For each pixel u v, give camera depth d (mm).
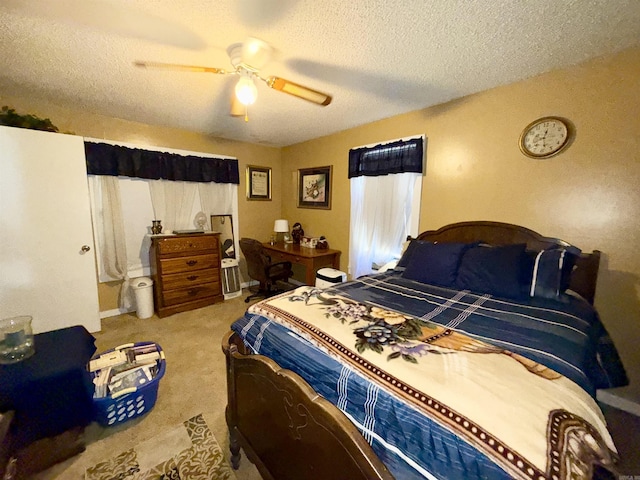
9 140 2207
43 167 2359
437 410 768
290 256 3566
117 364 1729
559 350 1086
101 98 2453
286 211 4477
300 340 1208
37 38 1575
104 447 1452
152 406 1720
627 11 1317
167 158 3299
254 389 1172
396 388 862
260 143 4164
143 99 2465
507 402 769
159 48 1686
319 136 3740
